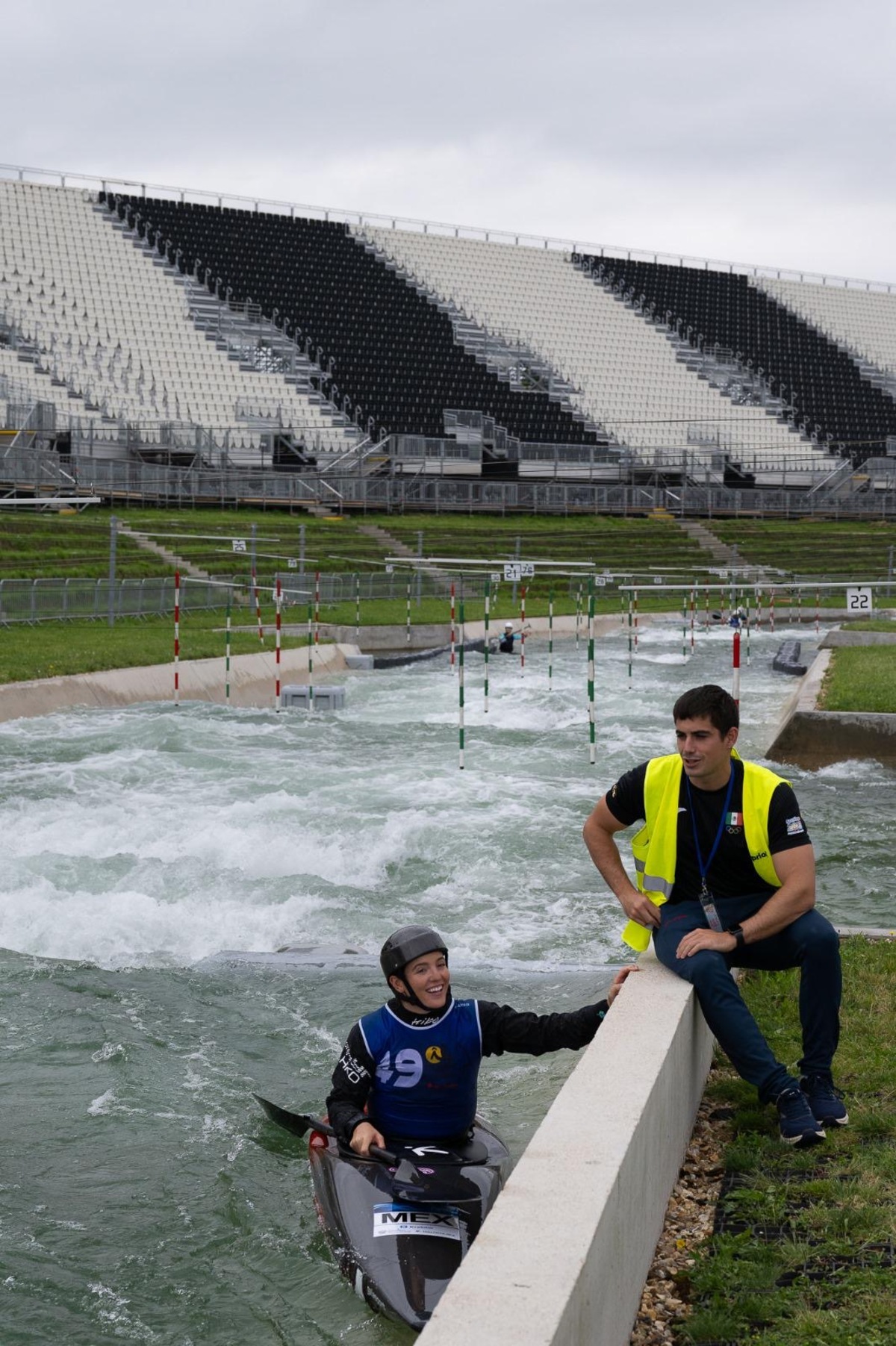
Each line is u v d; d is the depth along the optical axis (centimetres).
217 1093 812
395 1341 526
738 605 6147
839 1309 464
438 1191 561
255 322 7994
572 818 1647
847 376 9619
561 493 7925
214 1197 675
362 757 2166
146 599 4472
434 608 5375
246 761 2084
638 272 9931
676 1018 574
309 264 8669
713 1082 672
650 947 676
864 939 894
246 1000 981
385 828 1543
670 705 2880
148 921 1177
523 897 1306
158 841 1456
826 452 8762
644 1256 489
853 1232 513
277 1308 562
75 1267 605
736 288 10200
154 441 6800
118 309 7594
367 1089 604
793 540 7731
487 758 2139
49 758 2077
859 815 1730
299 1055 879
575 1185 430
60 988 1005
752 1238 516
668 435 8431
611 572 6269
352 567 6069
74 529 5681
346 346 8162
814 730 2152
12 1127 759
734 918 627
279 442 7200
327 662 3784
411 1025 595
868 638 4131
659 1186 527
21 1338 548
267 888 1298
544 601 6069
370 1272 528
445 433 7825
